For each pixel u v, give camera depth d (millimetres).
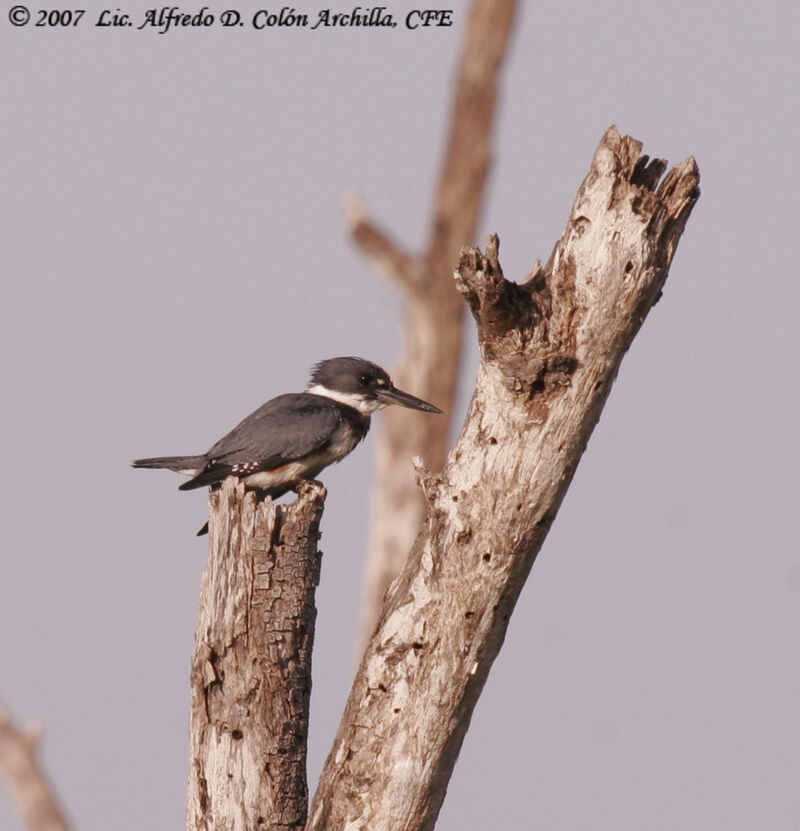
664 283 9273
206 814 10008
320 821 9758
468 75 23219
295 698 10086
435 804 9805
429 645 9547
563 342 9109
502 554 9414
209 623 10117
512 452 9312
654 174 9242
